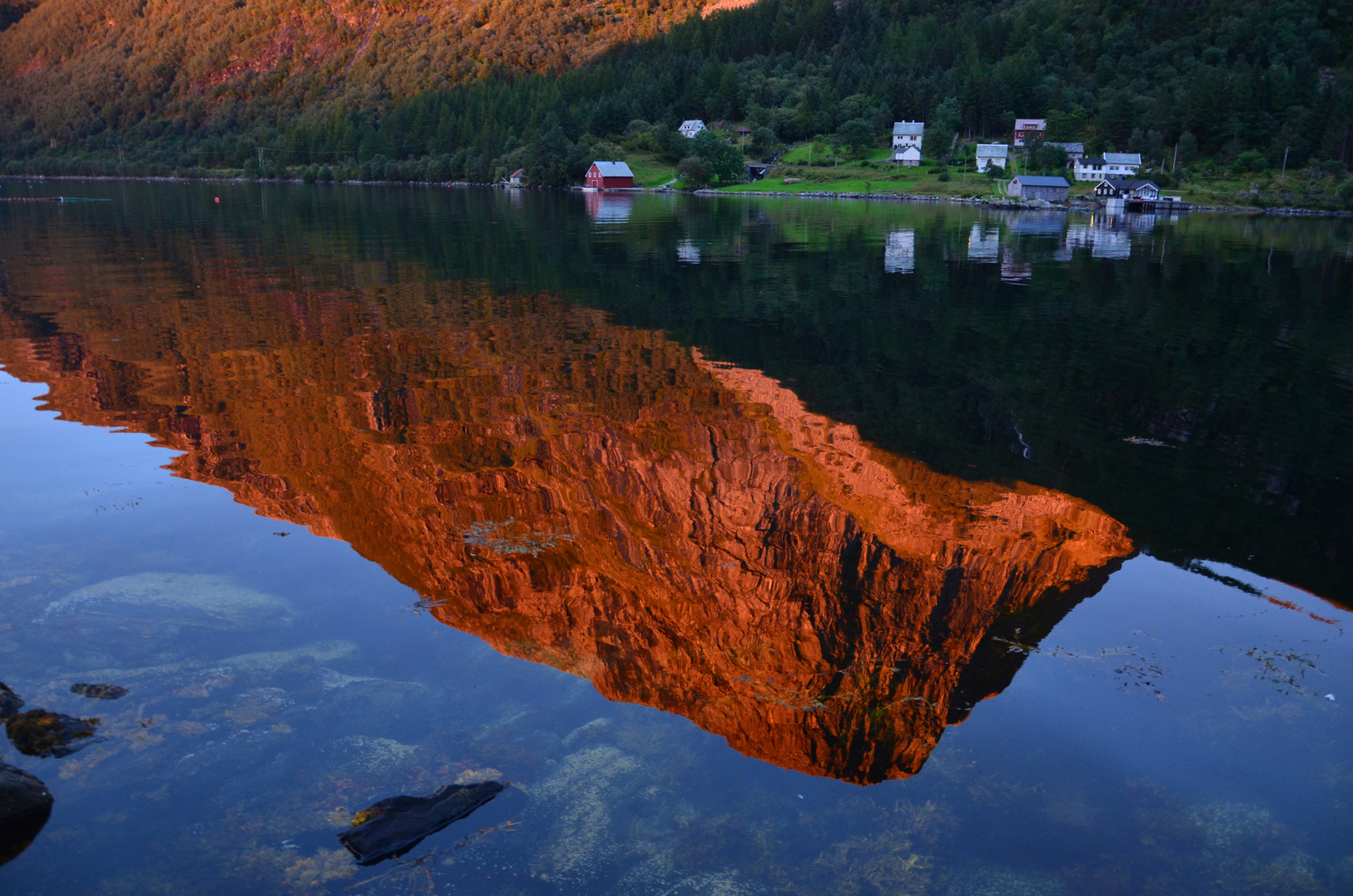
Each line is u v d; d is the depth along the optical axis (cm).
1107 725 677
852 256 3741
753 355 1823
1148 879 529
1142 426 1408
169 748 618
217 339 1867
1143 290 2847
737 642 779
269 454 1204
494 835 548
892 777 616
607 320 2156
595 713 676
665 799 586
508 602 837
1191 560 957
